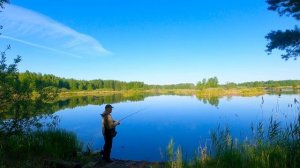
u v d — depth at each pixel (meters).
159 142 15.48
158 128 20.55
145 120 25.25
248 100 50.59
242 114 26.05
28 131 8.78
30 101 8.61
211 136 7.30
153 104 44.97
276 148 6.05
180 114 29.48
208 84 137.50
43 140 8.79
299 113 6.19
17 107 8.41
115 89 171.38
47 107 9.12
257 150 6.30
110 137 8.98
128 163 8.67
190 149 11.55
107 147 8.95
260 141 6.42
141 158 12.02
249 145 6.68
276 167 5.62
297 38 17.48
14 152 7.96
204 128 19.62
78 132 18.14
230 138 7.06
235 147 6.77
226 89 123.50
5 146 7.95
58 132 9.57
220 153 6.77
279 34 18.00
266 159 5.87
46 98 8.95
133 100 59.69
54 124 9.48
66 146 9.16
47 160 7.66
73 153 9.22
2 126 8.29
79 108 37.66
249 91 104.69
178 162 7.23
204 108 35.78
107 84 168.25
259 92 100.19
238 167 6.12
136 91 169.75
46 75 115.94
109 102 51.84
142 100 59.56
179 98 68.81
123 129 20.41
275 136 6.30
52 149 8.48
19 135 8.50
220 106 38.00
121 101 55.47
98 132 18.16
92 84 162.88
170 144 7.76
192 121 23.77
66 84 142.38
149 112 31.95
